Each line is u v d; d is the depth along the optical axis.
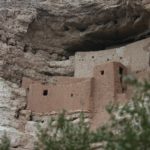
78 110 42.25
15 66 48.34
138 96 18.11
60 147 19.41
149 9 44.03
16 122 43.75
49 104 44.72
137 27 47.84
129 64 45.44
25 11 51.06
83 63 48.81
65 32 50.94
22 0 52.16
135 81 16.44
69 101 43.47
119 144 16.23
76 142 19.09
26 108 45.25
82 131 19.53
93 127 40.41
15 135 42.34
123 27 48.09
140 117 17.02
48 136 20.36
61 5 49.78
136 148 15.92
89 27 49.66
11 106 44.75
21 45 50.09
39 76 49.25
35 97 45.59
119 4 45.91
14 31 50.31
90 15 48.38
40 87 45.94
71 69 49.91
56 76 49.78
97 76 43.31
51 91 45.25
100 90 42.38
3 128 42.62
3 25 50.16
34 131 43.41
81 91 43.25
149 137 16.00
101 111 41.06
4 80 46.53
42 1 50.72
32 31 51.00
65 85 44.72
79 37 50.50
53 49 51.84
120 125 17.70
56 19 50.06
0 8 51.50
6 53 48.41
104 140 17.92
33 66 49.62
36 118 44.44
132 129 16.83
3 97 45.09
